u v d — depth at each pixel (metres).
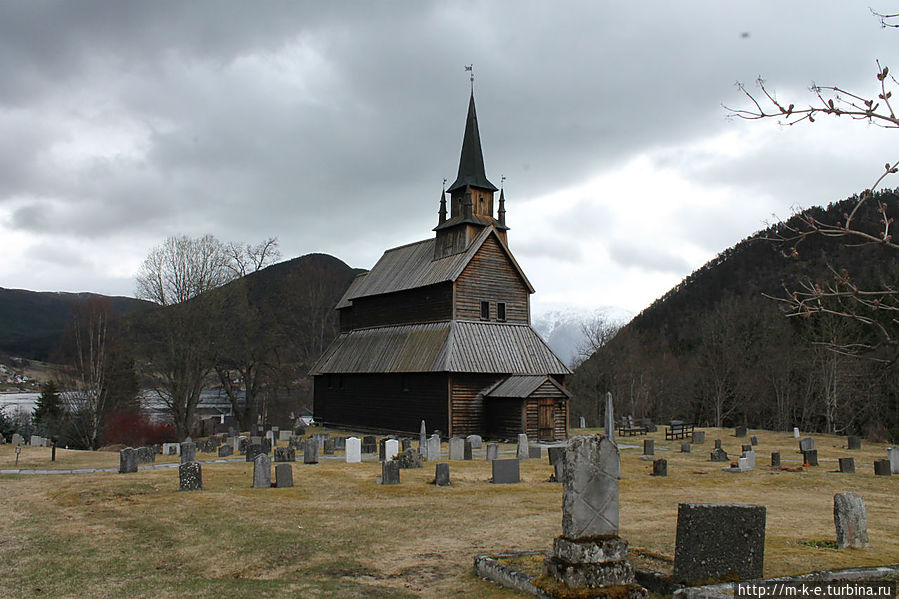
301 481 26.55
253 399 70.94
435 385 47.09
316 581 13.10
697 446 47.44
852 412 64.56
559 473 26.98
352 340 59.94
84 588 12.73
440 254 53.78
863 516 14.87
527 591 11.41
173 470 30.39
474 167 53.94
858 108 6.84
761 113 7.41
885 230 7.01
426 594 12.19
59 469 32.12
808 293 8.57
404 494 23.67
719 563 11.22
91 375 63.22
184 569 14.18
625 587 10.78
